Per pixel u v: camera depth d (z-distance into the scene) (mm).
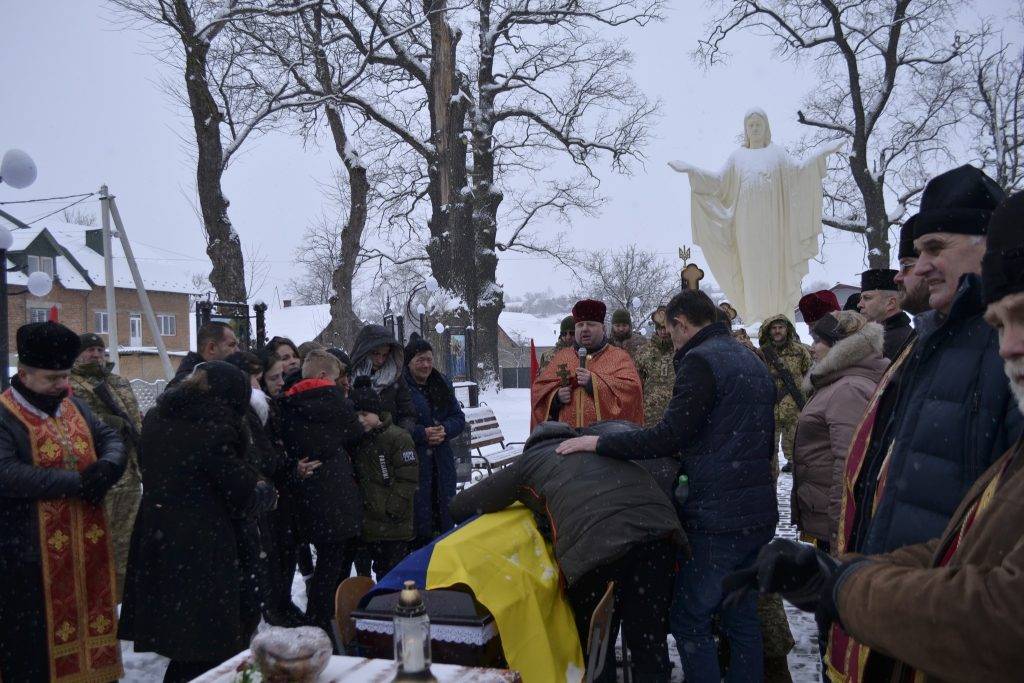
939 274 2184
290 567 4824
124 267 43531
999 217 1390
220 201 18328
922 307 3006
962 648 1215
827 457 3818
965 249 2141
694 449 3354
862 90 23734
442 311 20031
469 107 25531
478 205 25750
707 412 3275
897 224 24219
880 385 2549
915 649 1273
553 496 3172
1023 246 1335
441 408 5438
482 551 2877
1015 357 1362
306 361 4738
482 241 25797
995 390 1894
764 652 4059
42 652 3562
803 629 4836
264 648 1973
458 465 7941
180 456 3564
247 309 10414
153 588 3559
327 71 20844
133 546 3650
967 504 1608
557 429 3572
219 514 3633
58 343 3674
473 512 3459
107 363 5762
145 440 3652
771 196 11281
